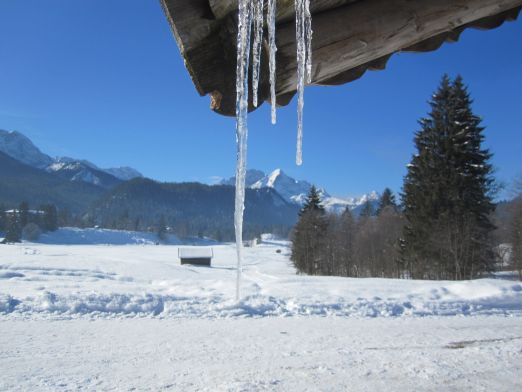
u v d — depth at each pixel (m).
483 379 5.61
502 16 2.33
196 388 5.30
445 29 2.09
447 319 11.46
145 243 190.62
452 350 7.48
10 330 8.81
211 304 12.15
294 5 1.84
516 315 12.32
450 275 35.59
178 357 6.91
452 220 35.28
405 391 5.14
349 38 1.95
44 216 177.75
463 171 36.81
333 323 10.48
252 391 5.14
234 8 1.79
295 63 1.95
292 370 6.11
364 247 56.91
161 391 5.20
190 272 38.22
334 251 60.69
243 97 1.83
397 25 1.98
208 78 1.94
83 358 6.77
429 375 5.78
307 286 18.52
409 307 13.13
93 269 33.22
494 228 37.06
